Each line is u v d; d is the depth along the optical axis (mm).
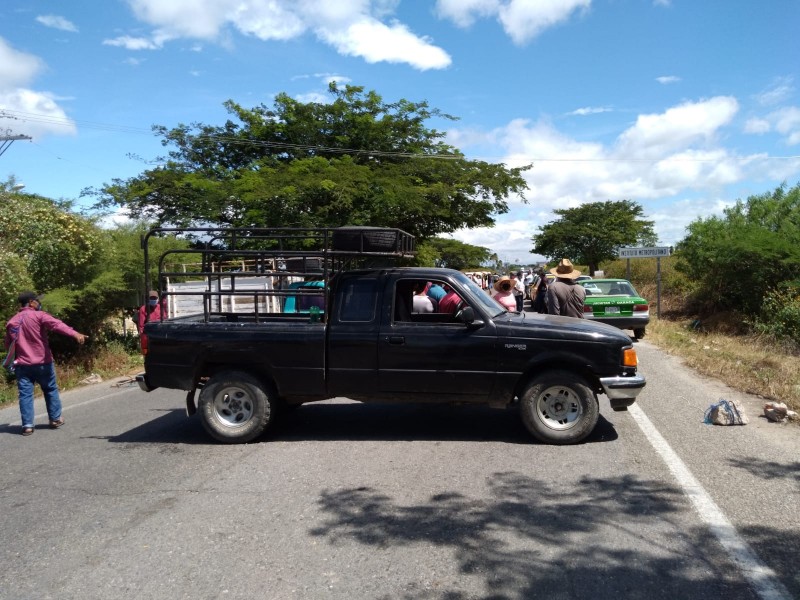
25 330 7773
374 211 20078
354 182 19938
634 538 4199
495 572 3785
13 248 12500
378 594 3570
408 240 7684
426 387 6680
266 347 6844
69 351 13461
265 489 5359
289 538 4352
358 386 6777
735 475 5371
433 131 25922
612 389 6352
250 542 4305
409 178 21781
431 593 3564
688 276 22156
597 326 6730
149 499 5215
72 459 6531
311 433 7227
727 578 3654
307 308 7699
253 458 6312
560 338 6430
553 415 6527
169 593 3652
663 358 12703
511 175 23391
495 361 6527
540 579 3686
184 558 4094
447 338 6602
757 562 3834
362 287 6906
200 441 7094
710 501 4801
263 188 18953
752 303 17953
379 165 23734
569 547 4086
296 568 3912
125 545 4324
